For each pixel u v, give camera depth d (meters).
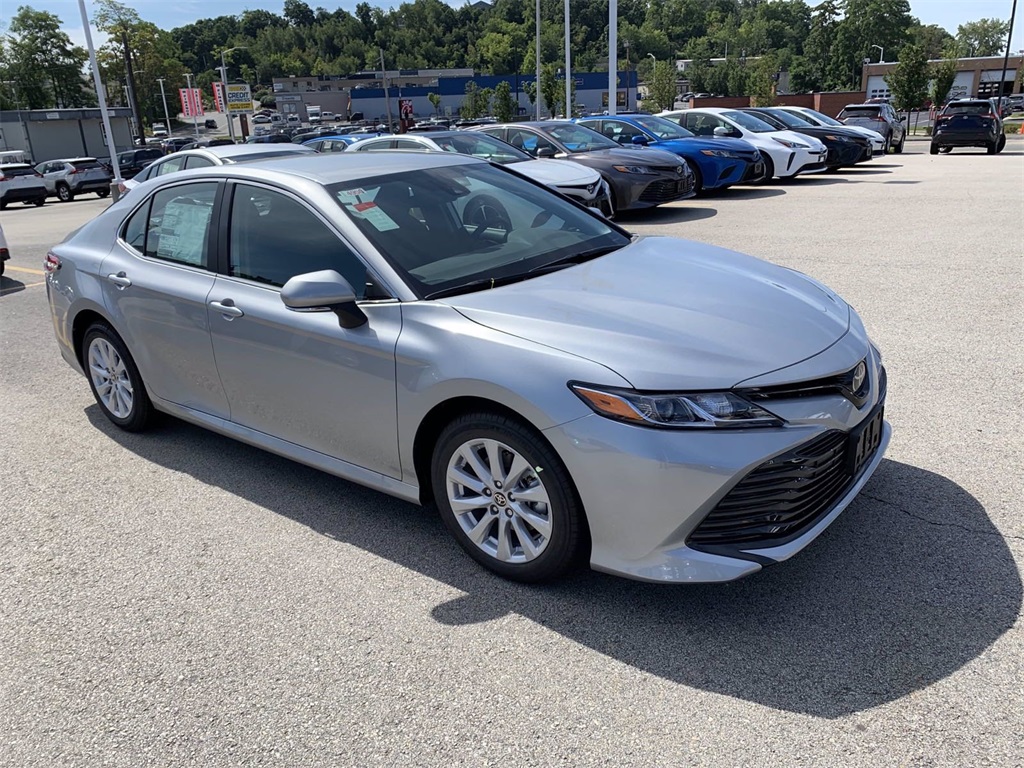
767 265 3.86
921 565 3.09
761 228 10.54
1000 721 2.33
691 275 3.47
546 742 2.37
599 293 3.21
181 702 2.63
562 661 2.71
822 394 2.79
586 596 3.06
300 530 3.69
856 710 2.41
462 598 3.09
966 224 10.02
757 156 14.80
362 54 168.25
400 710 2.54
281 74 169.12
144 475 4.35
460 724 2.46
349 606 3.09
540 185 4.46
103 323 4.70
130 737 2.50
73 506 4.04
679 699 2.50
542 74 62.72
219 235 3.99
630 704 2.49
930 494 3.60
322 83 126.50
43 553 3.61
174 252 4.25
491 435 2.99
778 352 2.83
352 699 2.60
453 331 3.05
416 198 3.80
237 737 2.47
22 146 51.34
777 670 2.60
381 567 3.34
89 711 2.62
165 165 10.58
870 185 15.00
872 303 6.65
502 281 3.39
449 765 2.31
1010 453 3.93
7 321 8.11
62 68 96.88
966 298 6.65
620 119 15.02
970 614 2.80
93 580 3.38
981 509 3.45
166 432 4.95
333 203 3.59
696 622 2.86
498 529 3.15
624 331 2.88
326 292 3.12
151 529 3.77
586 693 2.55
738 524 2.70
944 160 21.25
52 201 36.16
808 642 2.71
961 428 4.23
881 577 3.04
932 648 2.65
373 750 2.38
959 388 4.77
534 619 2.94
